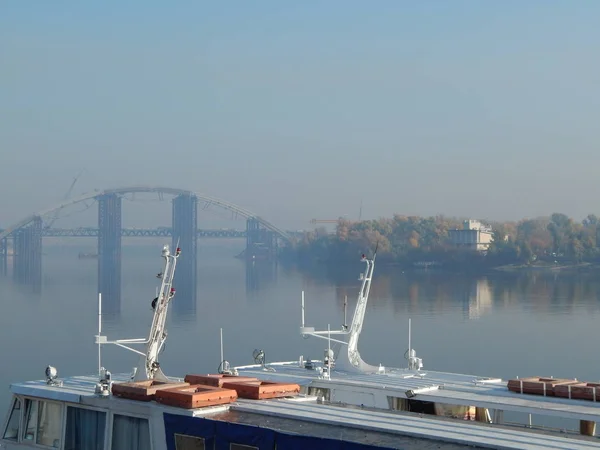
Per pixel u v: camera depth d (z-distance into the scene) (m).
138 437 29.22
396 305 165.75
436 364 93.81
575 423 36.59
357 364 45.19
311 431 25.81
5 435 33.12
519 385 34.53
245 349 104.00
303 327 47.09
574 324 131.00
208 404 28.33
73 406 31.03
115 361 94.62
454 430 25.19
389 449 23.72
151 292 199.75
